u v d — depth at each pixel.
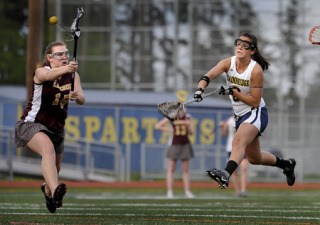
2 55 111.81
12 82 112.44
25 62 112.75
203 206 33.91
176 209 30.77
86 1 87.94
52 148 22.33
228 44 87.69
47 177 21.72
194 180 72.50
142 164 71.12
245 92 23.97
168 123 50.84
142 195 47.72
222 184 23.09
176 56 87.94
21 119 23.20
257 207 33.09
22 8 114.19
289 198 43.31
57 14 87.06
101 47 88.38
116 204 35.38
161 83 88.12
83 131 77.25
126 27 88.44
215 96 84.19
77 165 70.56
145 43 88.31
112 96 84.38
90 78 88.19
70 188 57.28
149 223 22.39
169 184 45.41
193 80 87.81
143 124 76.62
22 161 69.62
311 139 82.19
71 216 25.23
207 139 76.00
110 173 72.12
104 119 77.06
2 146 71.56
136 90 88.06
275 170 73.94
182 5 88.12
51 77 22.33
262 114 24.11
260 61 24.36
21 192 50.12
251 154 25.25
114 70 88.31
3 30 112.25
